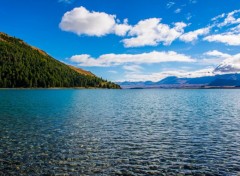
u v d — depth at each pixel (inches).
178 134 1462.8
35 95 5300.2
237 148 1161.4
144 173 861.2
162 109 2918.3
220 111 2696.9
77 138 1336.1
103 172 863.1
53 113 2343.8
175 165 938.7
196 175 848.9
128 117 2175.2
